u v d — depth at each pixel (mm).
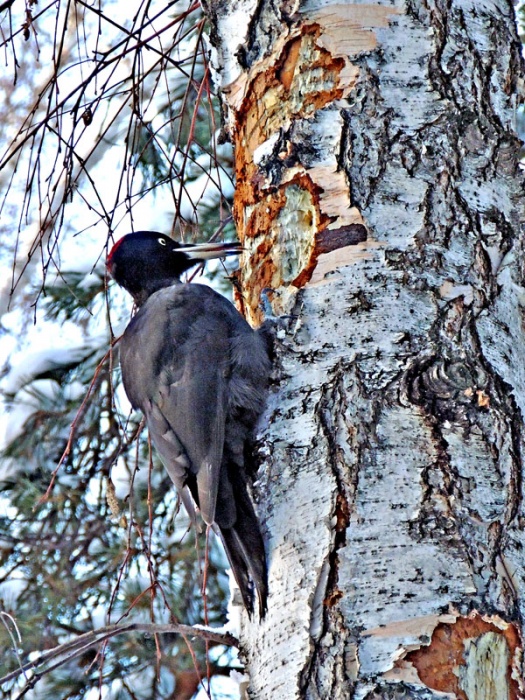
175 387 9016
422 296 7445
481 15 8297
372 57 8039
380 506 6816
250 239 8516
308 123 8078
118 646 11680
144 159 12836
